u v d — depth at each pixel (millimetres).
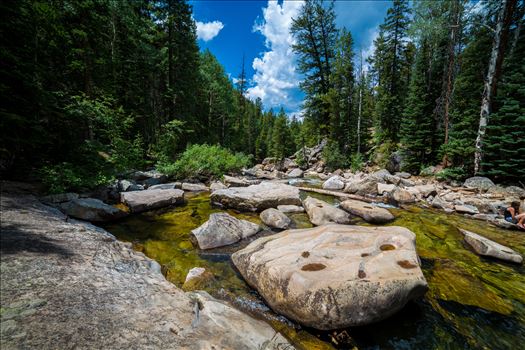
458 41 15688
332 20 28641
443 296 3711
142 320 2168
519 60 12750
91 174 8961
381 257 3410
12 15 7449
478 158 12344
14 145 7520
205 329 2240
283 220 6660
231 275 4145
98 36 15477
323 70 30250
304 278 2988
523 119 10680
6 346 1590
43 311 2008
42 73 8641
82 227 4668
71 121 9648
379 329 2924
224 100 33406
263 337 2369
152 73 21453
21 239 3449
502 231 6770
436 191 11305
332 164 25391
